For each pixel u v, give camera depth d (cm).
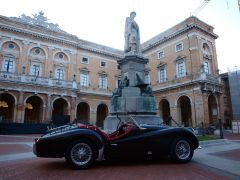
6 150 1061
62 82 3312
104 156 643
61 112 3584
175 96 3372
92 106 3894
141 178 519
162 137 700
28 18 3491
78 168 611
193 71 3142
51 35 3550
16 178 521
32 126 2731
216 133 2669
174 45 3562
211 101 3234
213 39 3503
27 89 2988
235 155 886
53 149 603
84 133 628
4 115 3167
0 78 2828
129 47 1547
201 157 832
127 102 1280
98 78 4069
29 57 3322
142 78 1459
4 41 3148
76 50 3847
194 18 3266
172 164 689
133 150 666
